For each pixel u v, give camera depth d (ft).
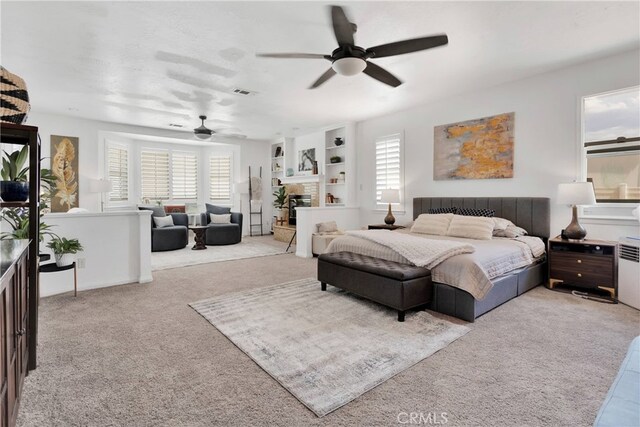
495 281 10.04
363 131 21.53
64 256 10.90
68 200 20.29
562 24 9.45
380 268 9.71
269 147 30.78
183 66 12.30
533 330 8.48
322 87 14.79
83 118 20.66
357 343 7.79
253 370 6.65
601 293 11.60
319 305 10.50
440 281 9.71
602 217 12.12
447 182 16.96
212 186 29.50
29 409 5.43
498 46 10.85
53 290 11.71
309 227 19.30
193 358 7.13
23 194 6.64
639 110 11.78
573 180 12.82
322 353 7.30
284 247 22.85
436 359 7.04
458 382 6.17
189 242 25.59
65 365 6.81
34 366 6.64
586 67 12.35
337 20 7.54
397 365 6.79
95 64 12.10
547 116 13.41
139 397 5.76
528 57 11.79
